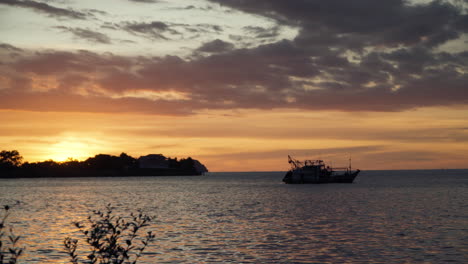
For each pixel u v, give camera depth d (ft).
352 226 144.36
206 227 142.51
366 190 404.77
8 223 153.17
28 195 351.05
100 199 298.97
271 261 91.09
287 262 90.07
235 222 157.28
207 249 103.45
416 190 398.01
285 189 442.09
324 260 91.71
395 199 281.13
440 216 174.29
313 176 531.50
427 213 187.21
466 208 210.38
